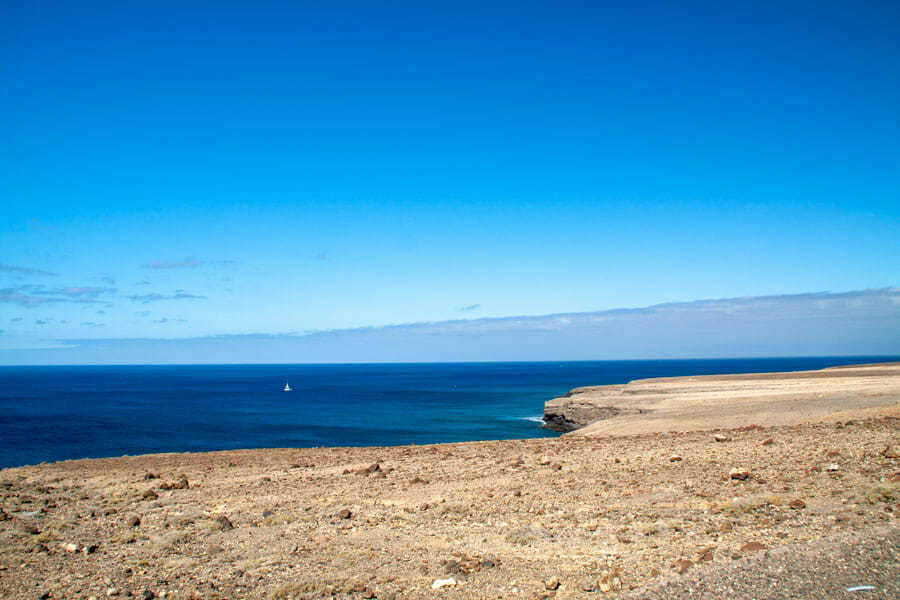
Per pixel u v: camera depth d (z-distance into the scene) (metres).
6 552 11.23
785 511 11.71
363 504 15.12
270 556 10.67
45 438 73.00
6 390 189.38
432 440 66.94
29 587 9.13
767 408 41.84
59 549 11.43
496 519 12.77
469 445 28.98
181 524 13.41
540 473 18.39
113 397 152.62
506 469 19.58
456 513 13.62
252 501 16.09
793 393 53.84
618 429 43.25
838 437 20.89
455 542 11.13
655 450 21.56
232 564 10.27
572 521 12.17
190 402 133.50
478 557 10.01
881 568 7.39
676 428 38.59
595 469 18.44
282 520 13.44
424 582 8.83
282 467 22.72
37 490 18.75
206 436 73.88
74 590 8.97
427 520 13.05
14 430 80.62
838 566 7.60
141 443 68.44
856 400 40.59
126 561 10.54
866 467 15.30
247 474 21.22
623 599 7.21
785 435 22.95
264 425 84.88
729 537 10.07
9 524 13.79
